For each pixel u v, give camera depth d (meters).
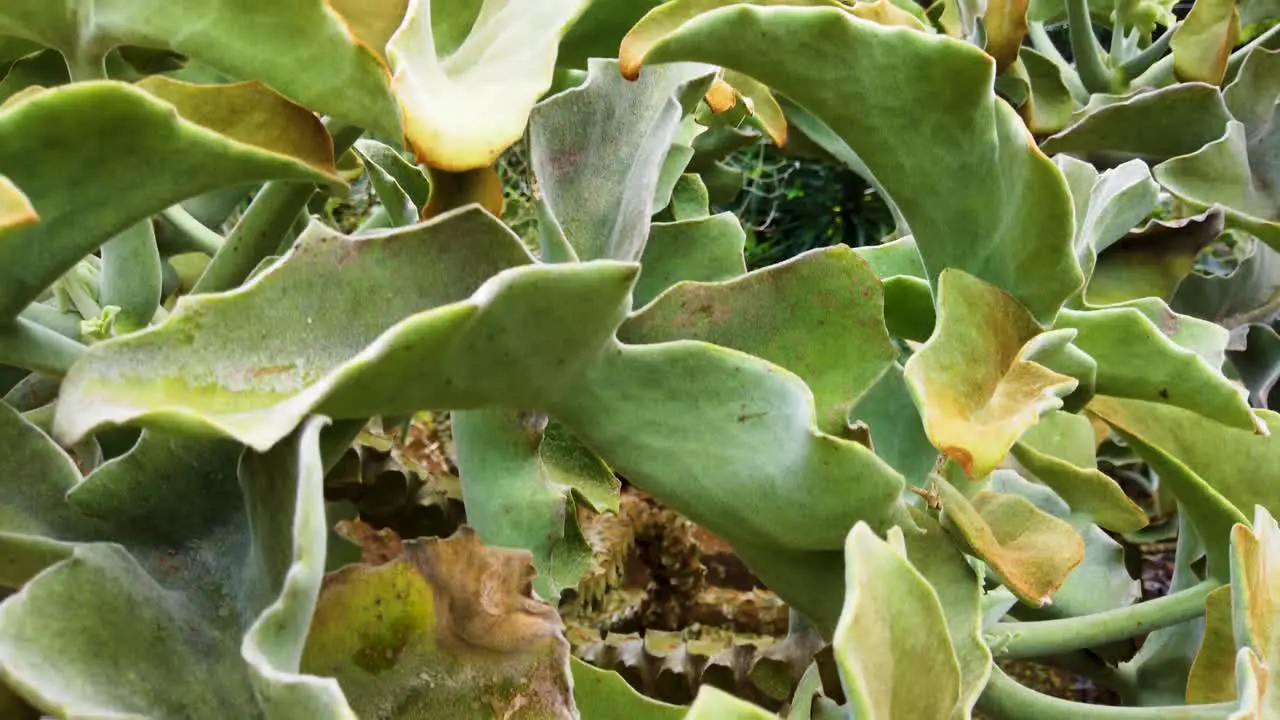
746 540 0.61
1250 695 0.54
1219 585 0.81
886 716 0.47
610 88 0.72
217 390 0.48
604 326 0.52
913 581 0.50
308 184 0.74
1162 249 1.03
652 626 1.45
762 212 3.39
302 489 0.42
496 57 0.60
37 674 0.43
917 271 0.85
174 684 0.48
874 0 0.84
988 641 0.82
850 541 0.49
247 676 0.48
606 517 1.46
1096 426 1.19
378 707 0.50
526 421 0.71
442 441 1.77
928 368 0.59
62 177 0.50
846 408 0.62
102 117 0.48
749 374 0.56
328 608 0.51
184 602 0.50
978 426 0.58
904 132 0.61
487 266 0.52
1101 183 0.87
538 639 0.52
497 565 0.53
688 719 0.43
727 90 0.88
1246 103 1.11
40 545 0.49
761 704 0.87
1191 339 0.84
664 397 0.56
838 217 3.25
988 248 0.65
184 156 0.52
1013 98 1.23
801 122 1.26
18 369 0.77
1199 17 1.21
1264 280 1.18
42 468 0.53
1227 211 1.01
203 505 0.53
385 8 0.62
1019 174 0.61
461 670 0.51
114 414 0.45
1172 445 0.81
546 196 0.66
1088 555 1.00
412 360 0.48
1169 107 1.13
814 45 0.57
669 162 0.90
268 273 0.50
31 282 0.54
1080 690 1.25
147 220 0.76
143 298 0.77
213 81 0.89
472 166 0.51
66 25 0.59
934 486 0.65
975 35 1.28
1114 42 1.58
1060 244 0.62
